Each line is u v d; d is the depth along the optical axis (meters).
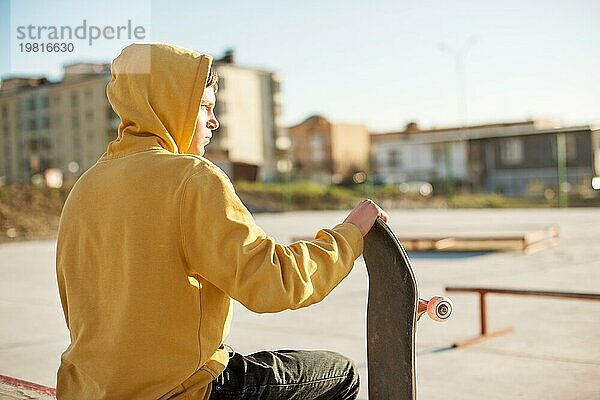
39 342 5.87
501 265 10.41
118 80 1.89
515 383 4.25
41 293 8.75
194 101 1.86
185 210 1.69
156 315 1.71
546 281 8.61
